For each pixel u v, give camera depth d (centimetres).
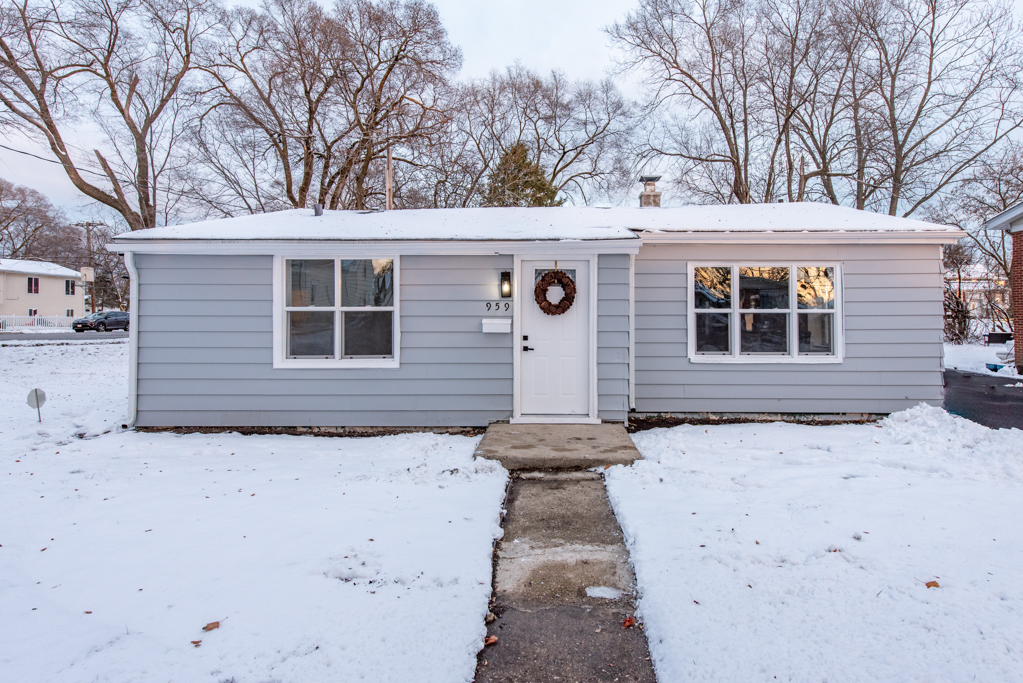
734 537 355
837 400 763
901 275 754
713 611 278
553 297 720
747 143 2406
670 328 778
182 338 720
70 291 3922
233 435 697
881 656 240
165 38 1997
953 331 1997
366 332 732
